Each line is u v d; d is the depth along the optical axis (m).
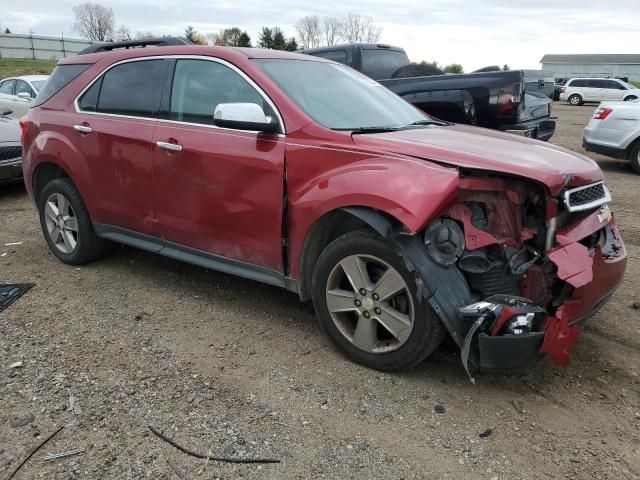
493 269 2.92
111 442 2.62
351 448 2.61
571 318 2.91
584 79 35.09
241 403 2.93
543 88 8.59
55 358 3.35
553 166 2.99
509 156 3.04
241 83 3.69
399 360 3.09
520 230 2.97
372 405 2.93
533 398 3.03
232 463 2.50
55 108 4.79
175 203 3.94
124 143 4.17
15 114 11.73
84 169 4.50
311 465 2.50
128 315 3.97
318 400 2.97
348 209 3.06
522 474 2.46
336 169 3.18
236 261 3.76
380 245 3.01
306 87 3.75
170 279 4.65
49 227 5.02
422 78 7.93
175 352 3.45
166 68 4.10
